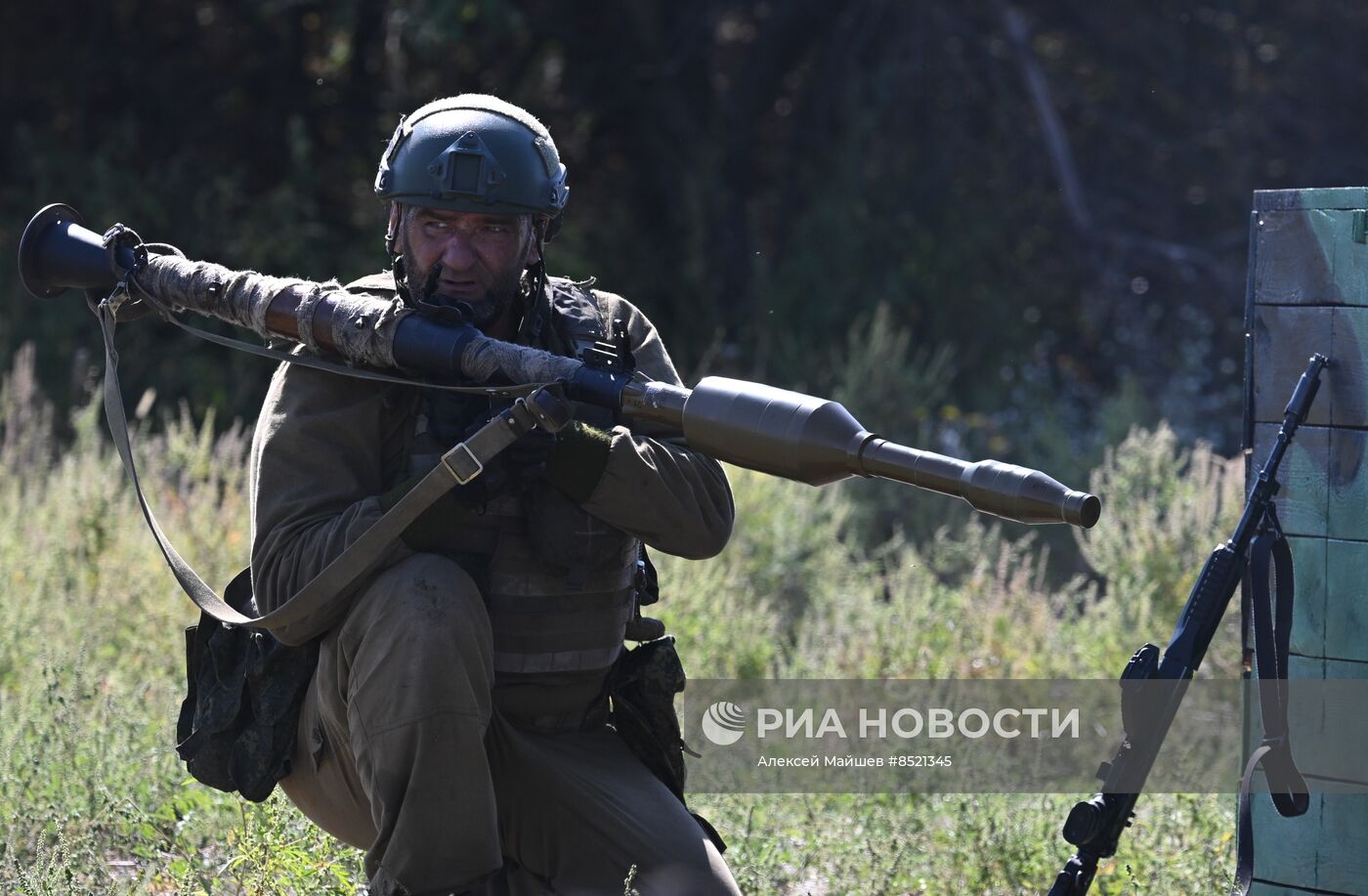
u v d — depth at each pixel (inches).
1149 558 953.5
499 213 389.4
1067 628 908.0
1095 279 1996.8
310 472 390.3
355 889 466.6
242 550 896.3
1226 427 1763.0
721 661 813.9
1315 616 438.3
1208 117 2069.4
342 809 400.5
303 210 1772.9
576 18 1903.3
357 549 365.1
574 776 403.5
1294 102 2094.0
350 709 370.3
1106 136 2065.7
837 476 362.3
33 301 1652.3
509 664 398.3
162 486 989.8
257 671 398.0
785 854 535.8
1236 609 886.4
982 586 936.9
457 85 1877.5
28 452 1106.1
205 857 490.6
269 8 1775.3
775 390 366.3
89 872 466.6
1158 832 560.7
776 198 2022.6
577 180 1971.0
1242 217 2062.0
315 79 1897.1
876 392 1557.6
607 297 439.5
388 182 396.2
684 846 401.4
